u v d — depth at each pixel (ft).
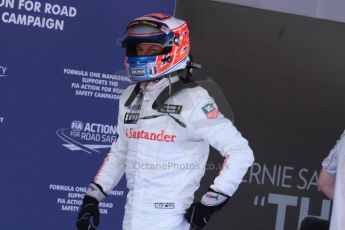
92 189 37.27
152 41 35.14
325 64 56.85
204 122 33.96
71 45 49.55
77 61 49.75
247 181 54.80
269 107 55.47
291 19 55.83
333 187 38.01
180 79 35.70
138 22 35.68
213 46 53.67
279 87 55.72
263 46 55.16
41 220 49.19
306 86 56.44
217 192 33.50
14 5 47.98
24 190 48.73
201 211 33.63
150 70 35.12
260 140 55.26
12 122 48.32
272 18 55.36
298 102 56.24
